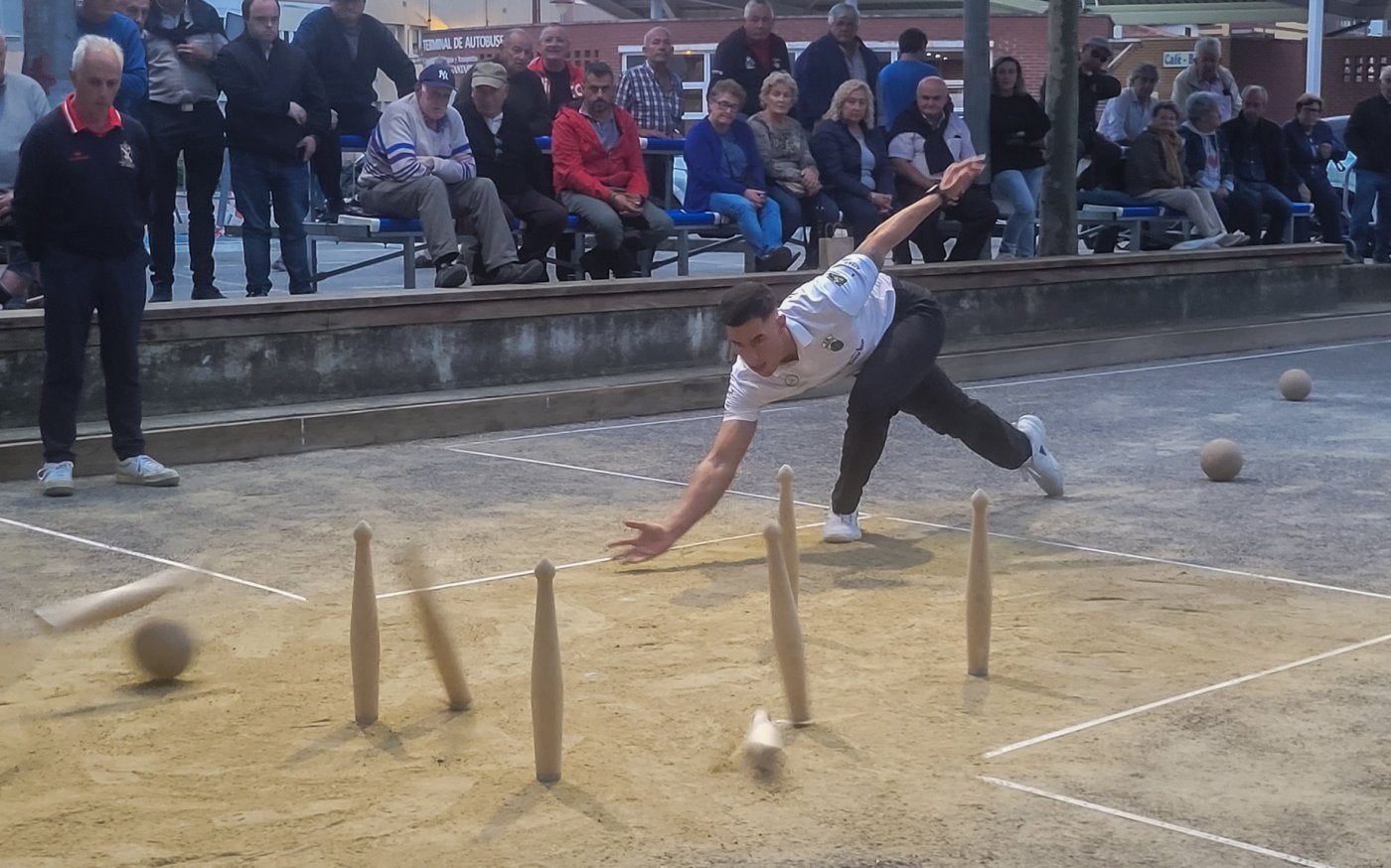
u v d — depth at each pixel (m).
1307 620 5.33
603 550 6.48
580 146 11.22
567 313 10.55
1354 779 3.82
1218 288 14.55
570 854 3.37
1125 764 3.92
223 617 5.42
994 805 3.64
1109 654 4.89
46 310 7.61
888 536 6.73
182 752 4.04
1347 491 7.68
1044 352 12.48
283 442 8.90
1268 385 11.69
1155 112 15.09
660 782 3.80
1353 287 16.44
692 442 9.37
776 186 11.91
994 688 4.54
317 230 10.94
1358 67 30.00
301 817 3.58
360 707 4.25
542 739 3.78
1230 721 4.25
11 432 8.34
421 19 31.62
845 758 3.96
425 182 10.38
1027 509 7.28
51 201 7.54
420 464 8.60
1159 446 9.02
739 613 5.44
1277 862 3.32
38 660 4.89
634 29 26.34
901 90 13.11
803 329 5.85
